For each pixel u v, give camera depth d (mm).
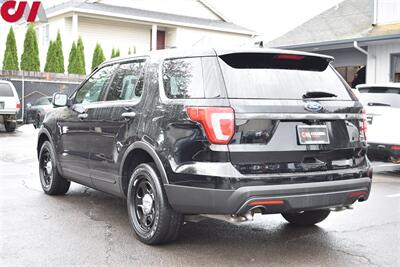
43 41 30906
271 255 4598
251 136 4188
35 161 10812
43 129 7098
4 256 4457
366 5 19391
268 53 4543
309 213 5520
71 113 6340
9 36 24391
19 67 26047
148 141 4723
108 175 5488
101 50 27344
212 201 4141
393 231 5438
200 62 4555
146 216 4879
